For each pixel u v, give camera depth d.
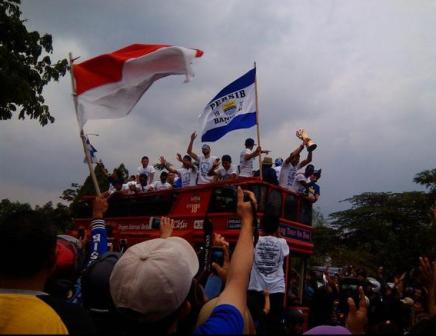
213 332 2.03
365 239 63.09
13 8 14.55
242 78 12.52
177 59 6.30
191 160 16.20
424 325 3.08
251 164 13.98
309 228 13.50
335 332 2.27
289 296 11.68
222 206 12.28
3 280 2.60
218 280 4.23
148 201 15.26
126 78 6.48
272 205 11.99
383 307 5.31
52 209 32.41
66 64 15.04
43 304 2.45
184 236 12.98
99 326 2.97
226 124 12.48
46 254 2.64
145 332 2.48
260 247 6.94
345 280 12.81
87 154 5.72
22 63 14.52
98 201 4.40
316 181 14.91
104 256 3.29
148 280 2.38
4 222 2.65
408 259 42.84
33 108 14.42
